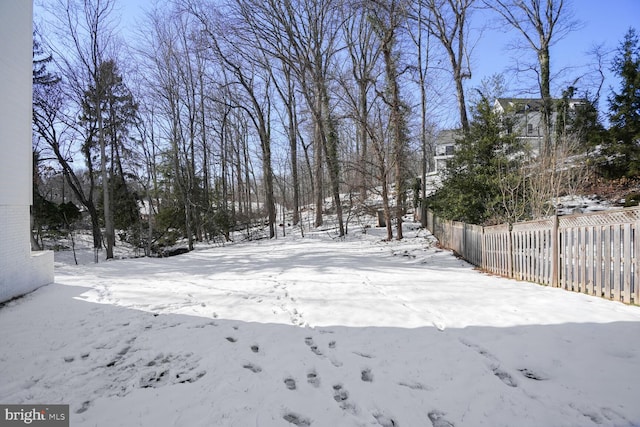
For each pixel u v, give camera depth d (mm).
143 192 22844
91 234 24719
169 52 17875
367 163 13703
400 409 2283
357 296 5273
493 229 7152
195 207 20328
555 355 2898
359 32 19906
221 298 5410
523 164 9859
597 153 12055
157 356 3236
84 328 4074
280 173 26875
